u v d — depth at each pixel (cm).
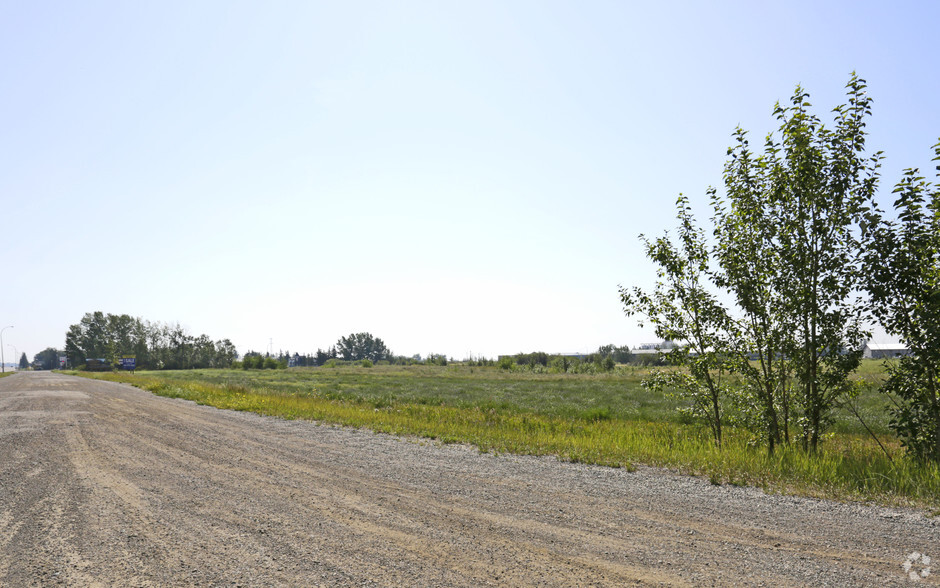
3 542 485
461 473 790
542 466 848
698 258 1151
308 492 668
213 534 506
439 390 3425
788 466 811
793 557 447
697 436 1246
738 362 1075
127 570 420
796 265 1004
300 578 405
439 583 396
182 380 4959
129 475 760
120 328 12850
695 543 483
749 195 1084
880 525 532
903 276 888
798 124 1014
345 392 3114
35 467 814
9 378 6034
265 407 1839
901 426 912
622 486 708
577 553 458
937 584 392
